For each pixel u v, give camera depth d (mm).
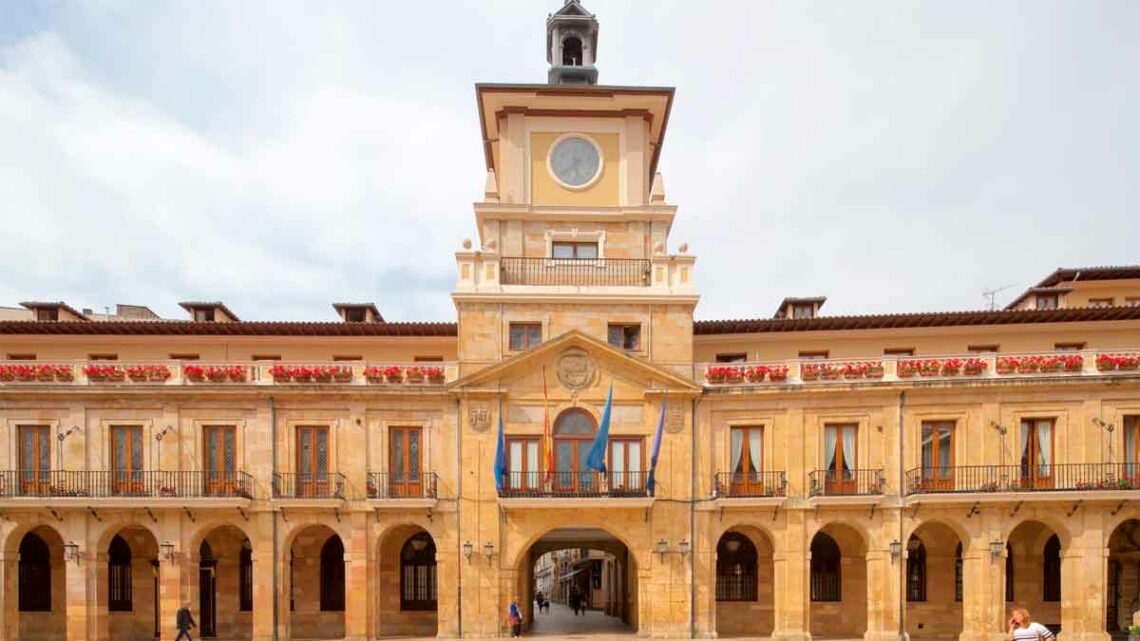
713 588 29531
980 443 29000
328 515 29625
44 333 32062
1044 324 31375
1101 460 28469
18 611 29609
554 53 35844
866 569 30438
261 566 29266
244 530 29453
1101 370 28781
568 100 32562
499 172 33500
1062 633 28016
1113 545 31078
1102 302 34625
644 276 31500
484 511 29672
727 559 32094
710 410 30406
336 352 33094
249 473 29609
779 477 29703
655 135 35062
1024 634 14516
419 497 29469
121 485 29422
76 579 28844
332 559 32156
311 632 31578
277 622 29094
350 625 29109
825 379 29875
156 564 31531
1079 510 28109
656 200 32406
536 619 40000
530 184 32594
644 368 29984
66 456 29500
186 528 29312
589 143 32969
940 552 31406
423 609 31859
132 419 29828
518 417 30062
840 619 31453
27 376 29578
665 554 29562
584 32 35812
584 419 30234
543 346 29797
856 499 28828
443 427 30219
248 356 32750
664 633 29234
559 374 30234
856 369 29766
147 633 31266
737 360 32750
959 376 29234
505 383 30156
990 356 29297
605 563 45312
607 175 32781
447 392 30031
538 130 32906
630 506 29219
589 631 32250
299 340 32781
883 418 29641
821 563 32000
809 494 29500
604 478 29625
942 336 32062
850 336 32281
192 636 29094
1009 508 28422
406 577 32156
